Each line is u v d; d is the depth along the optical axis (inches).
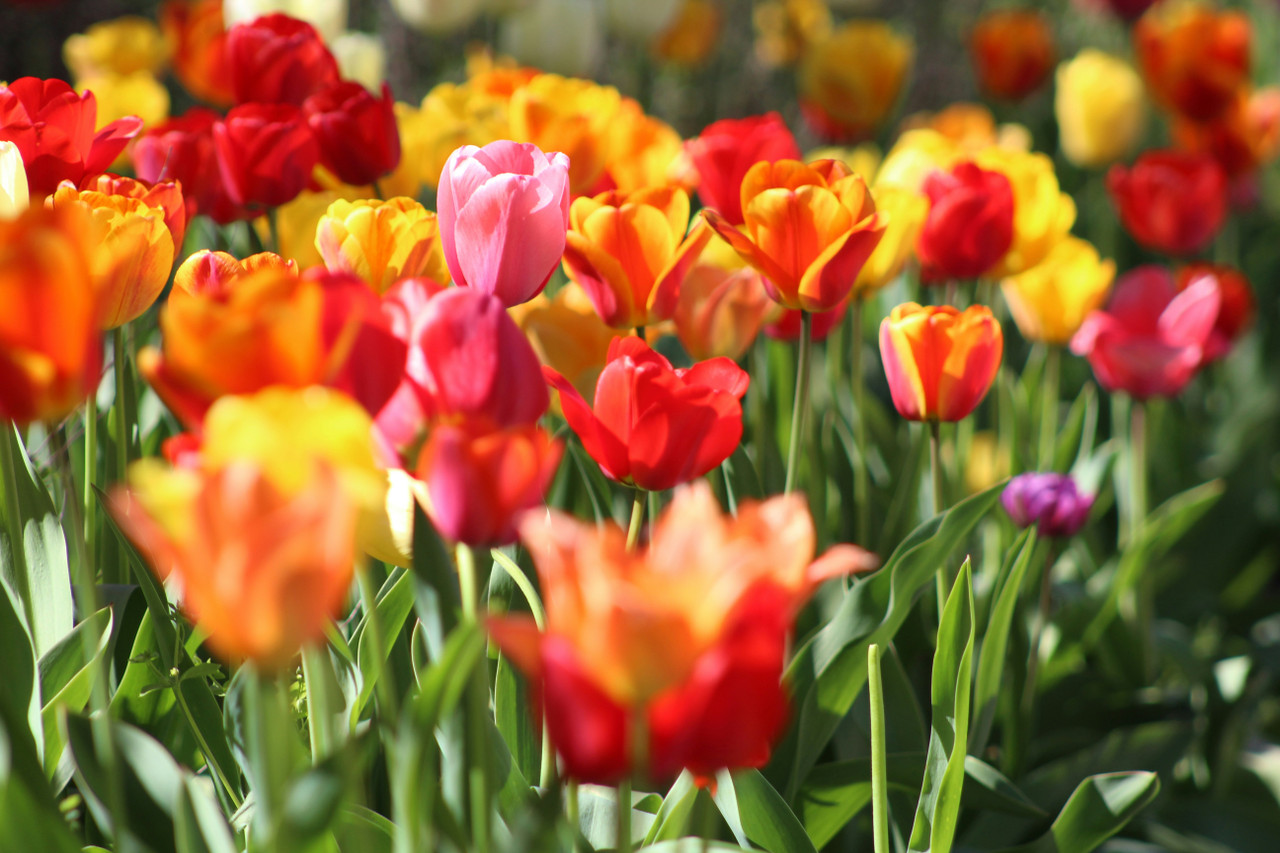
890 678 78.7
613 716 61.7
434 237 73.9
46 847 68.3
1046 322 88.1
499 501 66.6
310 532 54.3
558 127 81.0
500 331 67.2
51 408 65.6
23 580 72.2
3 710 68.2
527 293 72.2
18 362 63.3
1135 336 88.1
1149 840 83.4
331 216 73.9
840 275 74.5
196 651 75.9
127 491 66.2
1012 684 82.2
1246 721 87.8
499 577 74.9
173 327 63.4
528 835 65.7
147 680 73.7
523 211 71.4
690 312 78.8
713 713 63.6
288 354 64.4
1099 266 87.1
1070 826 76.6
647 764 63.4
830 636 75.7
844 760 77.5
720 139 80.7
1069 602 87.7
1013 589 77.7
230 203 81.6
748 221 74.6
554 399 78.0
